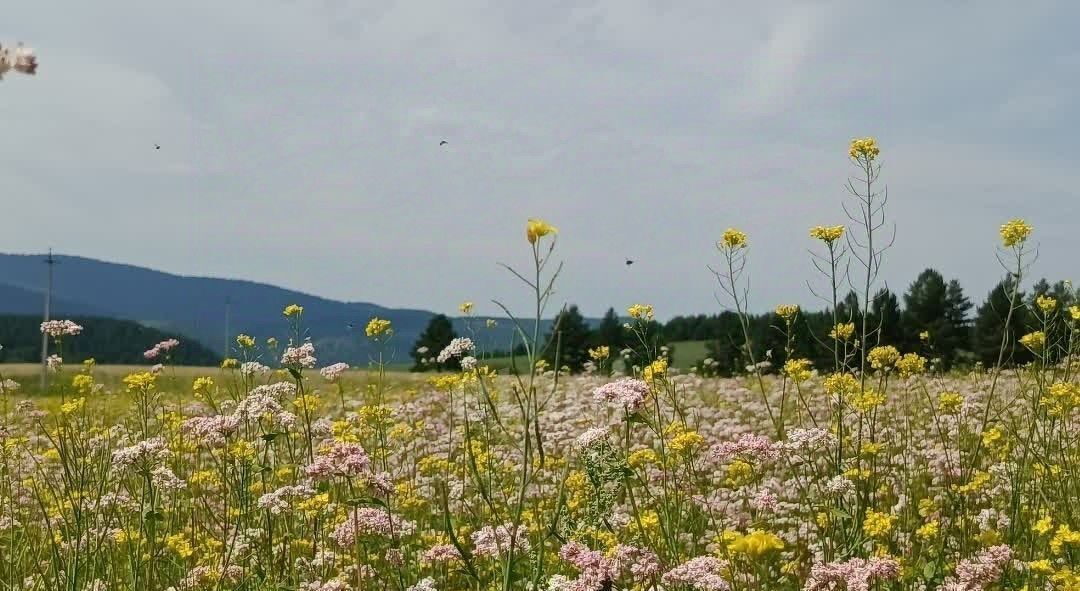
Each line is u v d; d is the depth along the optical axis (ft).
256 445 27.32
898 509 25.80
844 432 29.94
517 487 29.63
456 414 41.55
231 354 33.76
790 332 30.53
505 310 16.19
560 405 45.47
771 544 14.52
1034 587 19.90
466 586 21.35
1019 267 27.78
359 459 18.56
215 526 26.40
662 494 25.57
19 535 27.09
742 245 28.02
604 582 16.78
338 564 21.93
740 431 37.63
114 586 21.91
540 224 15.78
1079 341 31.58
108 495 24.77
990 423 29.53
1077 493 25.95
